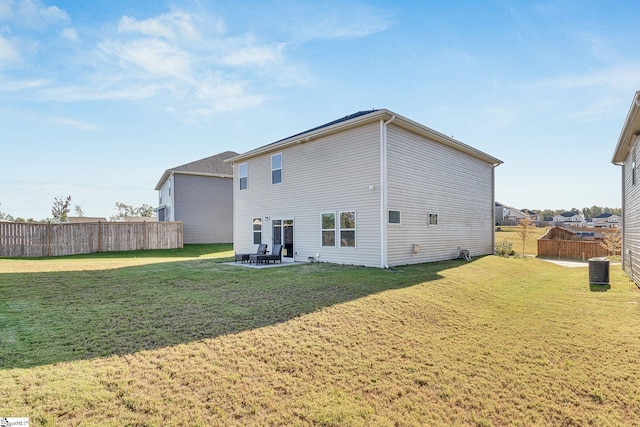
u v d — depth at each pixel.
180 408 3.05
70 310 5.88
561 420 3.16
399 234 11.59
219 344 4.41
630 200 10.72
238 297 6.88
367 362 4.14
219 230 25.55
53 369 3.60
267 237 15.20
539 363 4.30
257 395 3.34
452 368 4.10
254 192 15.96
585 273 12.69
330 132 12.35
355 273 9.62
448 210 14.32
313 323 5.25
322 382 3.64
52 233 17.59
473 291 8.20
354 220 11.72
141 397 3.17
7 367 3.62
